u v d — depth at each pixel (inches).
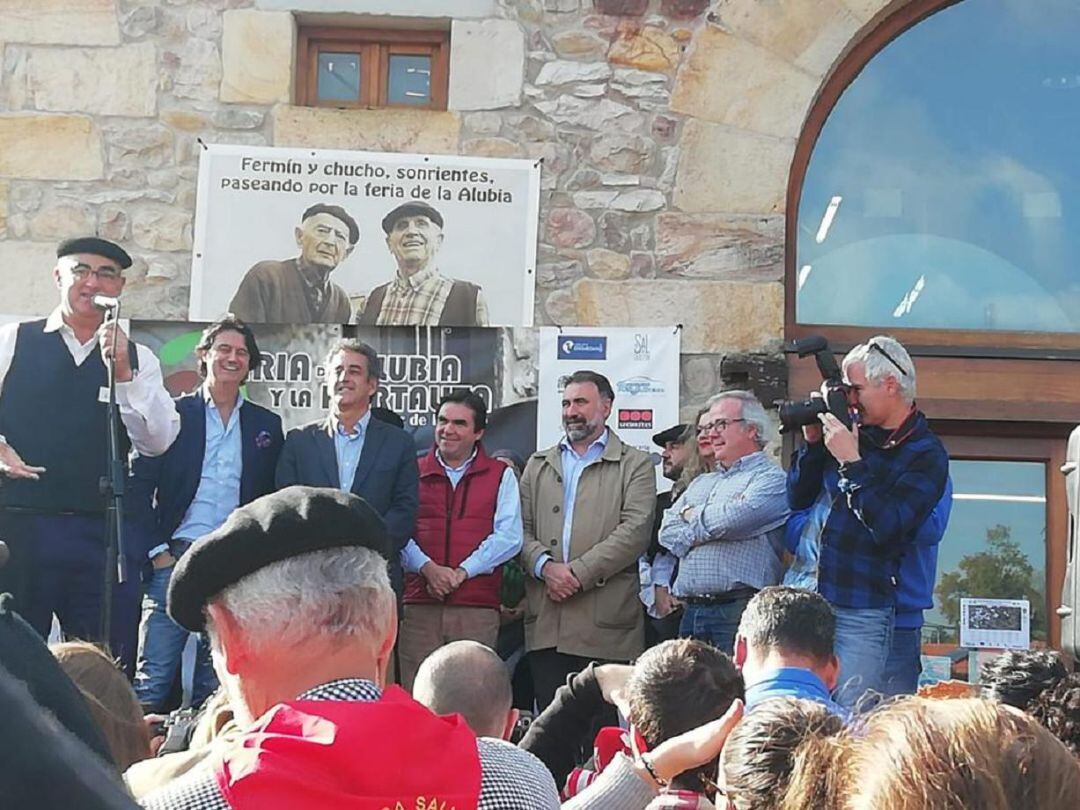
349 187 222.2
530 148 223.1
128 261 196.5
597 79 224.1
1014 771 47.3
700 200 221.6
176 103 223.0
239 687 66.0
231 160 221.9
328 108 224.1
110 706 87.4
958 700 51.2
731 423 183.8
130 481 192.1
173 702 194.7
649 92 223.8
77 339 192.7
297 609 64.6
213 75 223.5
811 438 167.3
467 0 225.6
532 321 220.1
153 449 191.9
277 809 57.5
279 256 220.8
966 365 224.7
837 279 229.1
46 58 222.4
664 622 203.8
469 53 224.8
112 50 223.0
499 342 219.5
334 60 232.4
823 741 59.9
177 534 194.2
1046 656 109.0
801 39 224.1
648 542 199.5
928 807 46.8
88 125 221.5
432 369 219.1
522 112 223.9
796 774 58.9
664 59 224.2
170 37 223.9
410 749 61.0
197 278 219.5
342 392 193.5
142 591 192.7
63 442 189.3
